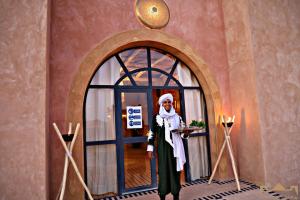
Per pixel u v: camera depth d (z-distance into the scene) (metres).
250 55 3.91
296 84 4.22
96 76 3.64
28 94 2.43
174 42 4.02
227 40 4.51
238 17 4.21
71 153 2.77
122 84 3.82
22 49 2.49
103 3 3.57
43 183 2.37
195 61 4.18
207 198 3.25
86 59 3.34
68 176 3.01
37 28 2.57
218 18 4.59
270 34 4.12
